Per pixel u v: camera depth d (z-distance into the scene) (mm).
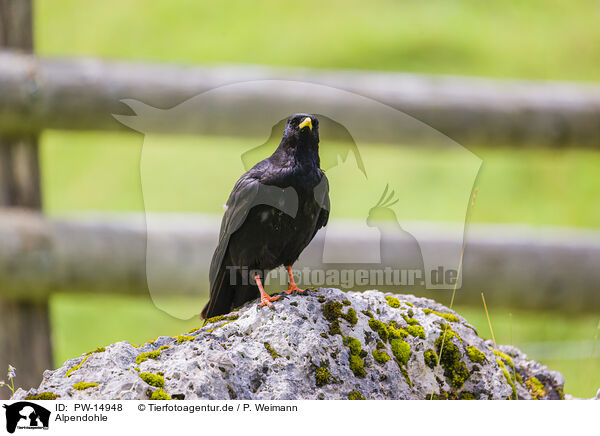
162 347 5543
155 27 28016
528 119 11133
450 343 5988
